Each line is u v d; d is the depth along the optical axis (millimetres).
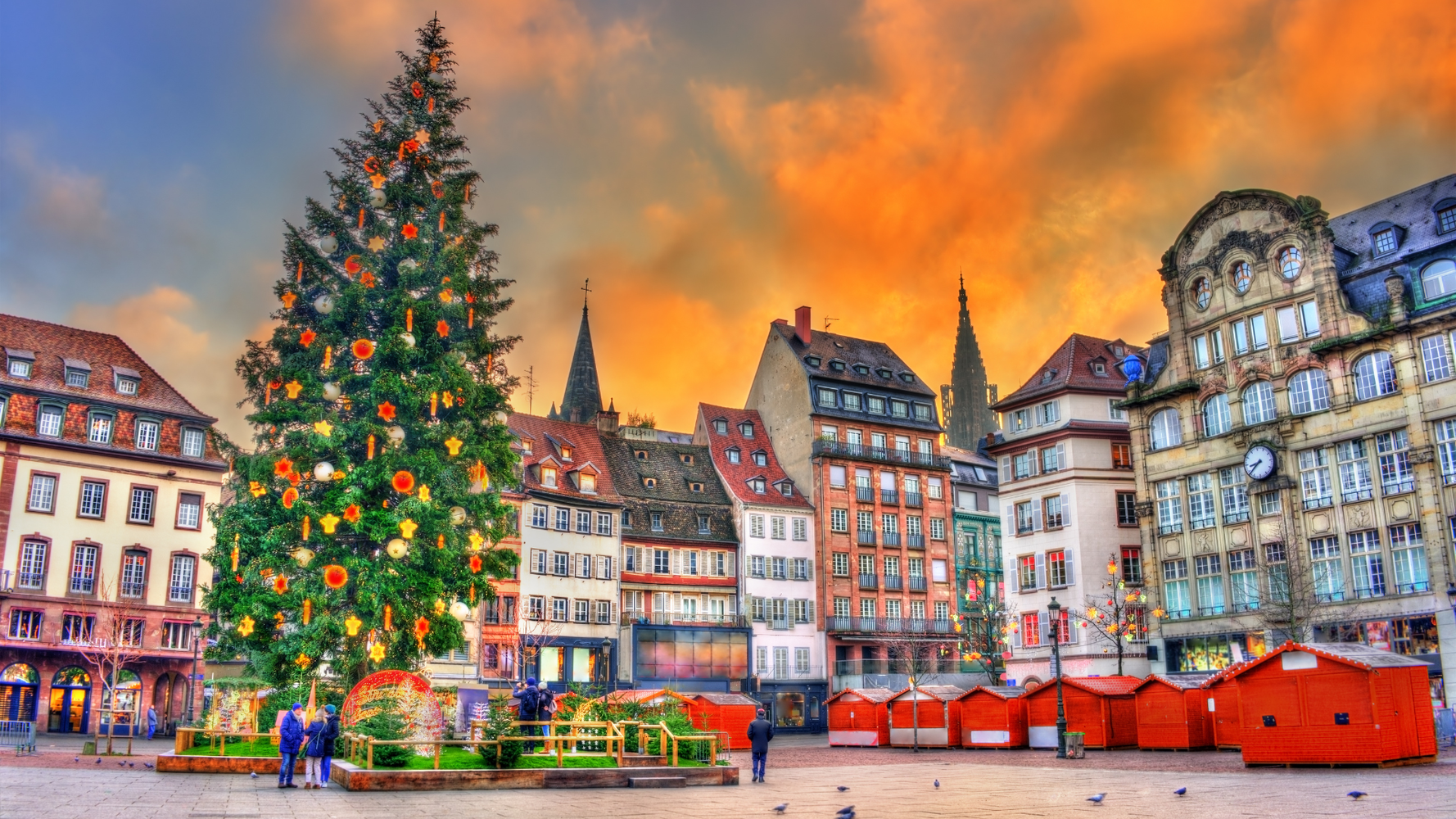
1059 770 28609
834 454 73062
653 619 65812
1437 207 43906
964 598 77438
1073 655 55969
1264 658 26516
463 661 56625
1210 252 51469
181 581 53562
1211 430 50875
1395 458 43406
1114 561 55438
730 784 24547
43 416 50875
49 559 49812
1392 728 24703
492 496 35156
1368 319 44562
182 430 55125
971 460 83562
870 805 19250
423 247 34531
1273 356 48250
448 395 32812
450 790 21453
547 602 61156
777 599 69562
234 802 18453
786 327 79125
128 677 51500
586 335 110000
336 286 34625
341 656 32344
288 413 32500
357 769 21328
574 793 21516
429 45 38031
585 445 69438
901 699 44781
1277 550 47156
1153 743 35156
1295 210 48031
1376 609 42906
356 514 30000
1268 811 17125
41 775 23438
